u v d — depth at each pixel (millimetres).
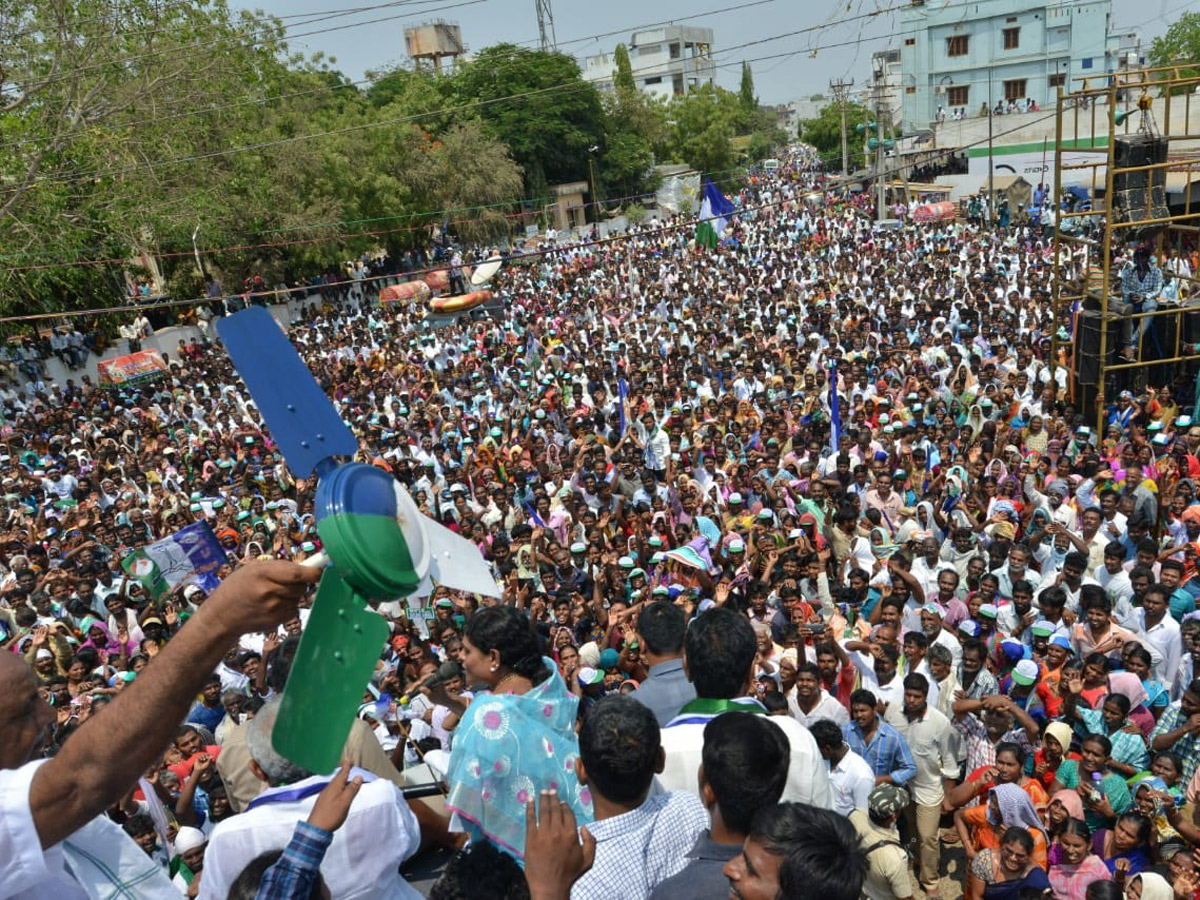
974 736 6953
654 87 105875
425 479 13883
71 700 7957
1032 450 12609
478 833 2686
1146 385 14867
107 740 1350
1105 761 6188
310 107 41500
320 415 1938
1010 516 10219
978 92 60188
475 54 59000
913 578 8430
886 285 27031
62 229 22453
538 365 21672
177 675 1382
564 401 17594
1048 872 5820
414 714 7078
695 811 2764
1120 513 9883
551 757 2727
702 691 3355
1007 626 8258
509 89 57844
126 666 8875
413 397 19859
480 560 1860
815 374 16875
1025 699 7238
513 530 10609
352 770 2605
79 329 27406
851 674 7230
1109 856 5969
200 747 6691
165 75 24453
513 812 2627
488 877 2279
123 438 19047
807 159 93062
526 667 2908
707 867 2502
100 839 1781
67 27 22000
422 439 15680
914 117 62031
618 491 12266
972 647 7238
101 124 23078
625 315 27734
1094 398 15125
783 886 2021
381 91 60969
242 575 1439
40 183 21641
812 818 2098
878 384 16203
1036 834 5867
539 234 53406
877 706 6699
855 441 12641
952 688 7191
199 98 26047
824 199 51375
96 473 16219
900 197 51594
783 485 11359
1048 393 15008
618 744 2570
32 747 1601
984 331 19391
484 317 29172
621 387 14656
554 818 2023
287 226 34656
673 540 10719
